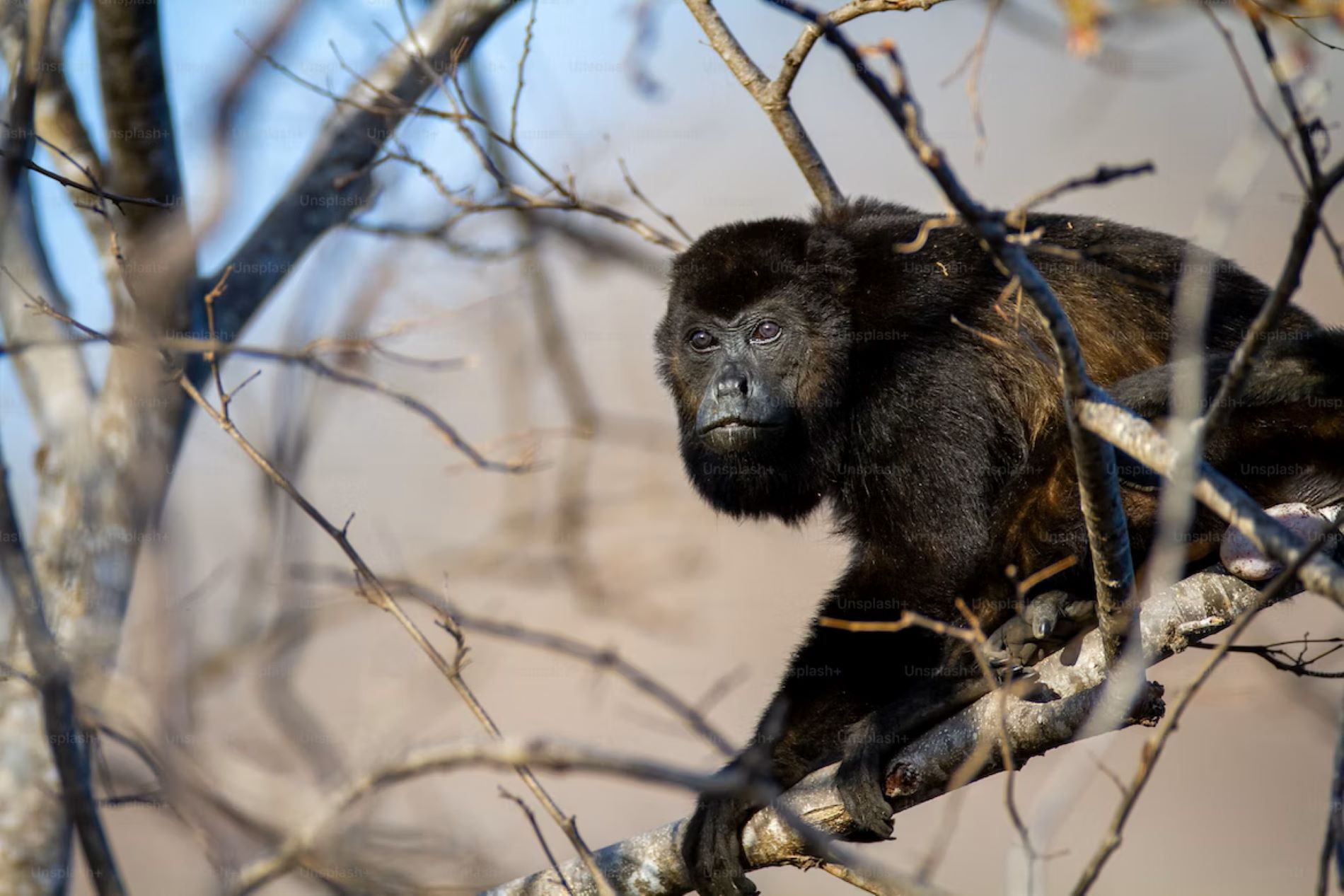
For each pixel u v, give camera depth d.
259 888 5.45
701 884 8.85
